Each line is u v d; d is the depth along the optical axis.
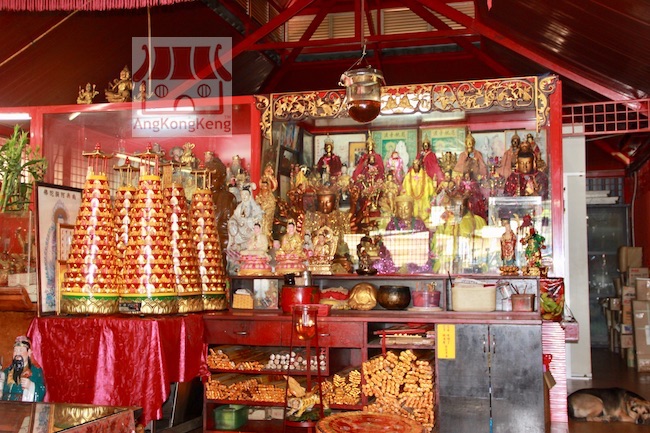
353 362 5.82
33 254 5.16
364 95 5.35
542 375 4.70
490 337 4.77
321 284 6.09
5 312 5.28
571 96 10.12
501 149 6.46
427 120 6.55
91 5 5.29
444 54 11.78
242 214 6.08
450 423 4.79
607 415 6.17
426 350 5.54
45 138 6.88
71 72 8.89
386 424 3.71
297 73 12.58
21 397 4.77
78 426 2.29
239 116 6.79
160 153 6.80
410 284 5.97
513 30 8.83
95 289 4.86
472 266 6.20
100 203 5.00
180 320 4.82
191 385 5.44
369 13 11.23
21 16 7.54
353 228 6.54
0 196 5.37
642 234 11.29
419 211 6.45
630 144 10.83
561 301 5.64
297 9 9.49
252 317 5.12
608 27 6.86
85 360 4.65
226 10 10.00
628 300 10.25
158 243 4.95
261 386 5.19
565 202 8.32
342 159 6.84
